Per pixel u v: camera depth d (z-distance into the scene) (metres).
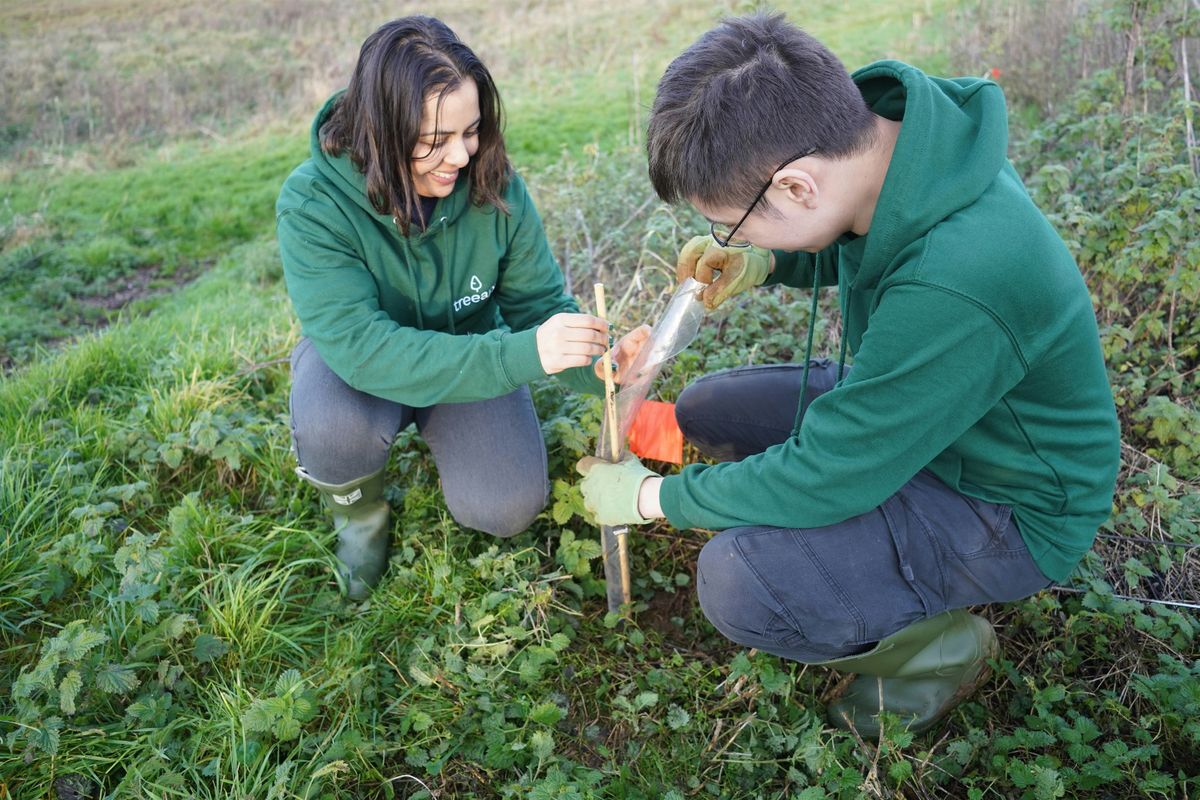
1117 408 2.83
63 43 14.05
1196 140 3.63
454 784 2.02
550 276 2.58
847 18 10.88
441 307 2.43
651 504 1.99
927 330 1.57
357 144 2.04
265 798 1.94
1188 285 2.73
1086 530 1.86
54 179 9.06
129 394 3.51
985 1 8.78
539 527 2.66
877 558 1.86
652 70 10.19
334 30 14.41
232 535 2.58
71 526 2.62
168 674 2.13
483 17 14.25
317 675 2.23
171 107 11.35
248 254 6.57
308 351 2.44
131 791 1.89
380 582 2.51
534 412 2.54
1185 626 2.13
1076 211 3.00
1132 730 2.01
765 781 2.02
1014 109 5.98
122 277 6.76
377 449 2.35
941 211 1.58
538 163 7.03
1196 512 2.48
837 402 1.69
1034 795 1.83
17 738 1.98
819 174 1.59
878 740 2.07
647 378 2.10
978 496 1.89
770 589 1.87
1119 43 5.14
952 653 1.97
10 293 6.27
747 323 3.26
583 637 2.39
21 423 3.14
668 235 3.94
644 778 2.03
